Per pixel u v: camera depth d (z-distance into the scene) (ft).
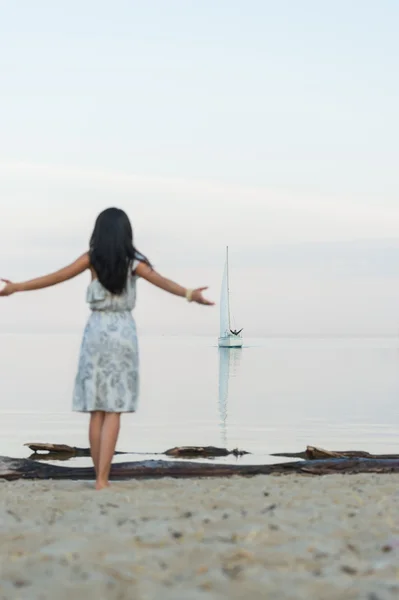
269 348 423.23
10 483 19.83
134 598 8.53
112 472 23.56
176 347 404.77
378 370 148.56
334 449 39.91
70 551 10.57
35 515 13.84
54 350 305.32
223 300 303.68
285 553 10.49
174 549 10.62
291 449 39.58
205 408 65.51
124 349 17.80
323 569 9.75
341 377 122.01
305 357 243.81
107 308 17.88
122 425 51.34
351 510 14.11
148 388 92.73
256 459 31.37
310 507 14.33
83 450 31.07
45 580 9.13
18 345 418.10
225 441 43.19
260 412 62.18
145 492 16.62
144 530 11.97
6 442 41.01
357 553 10.83
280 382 107.86
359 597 8.55
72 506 14.79
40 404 66.95
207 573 9.46
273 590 8.79
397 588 8.85
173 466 24.12
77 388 17.99
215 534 11.71
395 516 13.64
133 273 17.83
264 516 13.25
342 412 62.23
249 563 10.04
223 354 271.69
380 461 25.38
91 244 17.75
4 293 17.48
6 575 9.41
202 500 15.11
